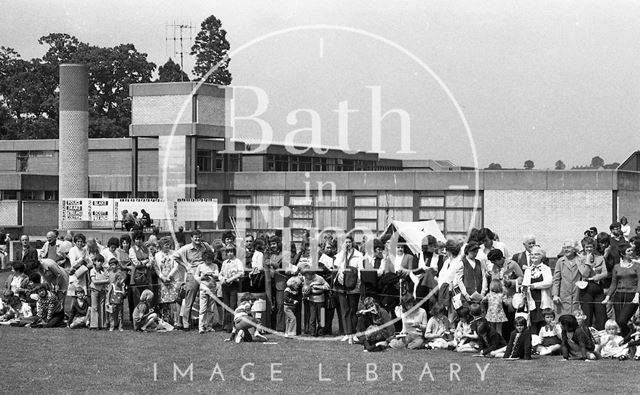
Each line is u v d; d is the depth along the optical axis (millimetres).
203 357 21984
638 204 57844
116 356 22125
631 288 22906
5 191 78312
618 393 17547
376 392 17797
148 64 113750
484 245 24219
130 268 27578
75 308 27562
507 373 19766
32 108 117938
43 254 30641
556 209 55906
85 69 71688
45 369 20438
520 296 22609
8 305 28516
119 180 79062
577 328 21797
